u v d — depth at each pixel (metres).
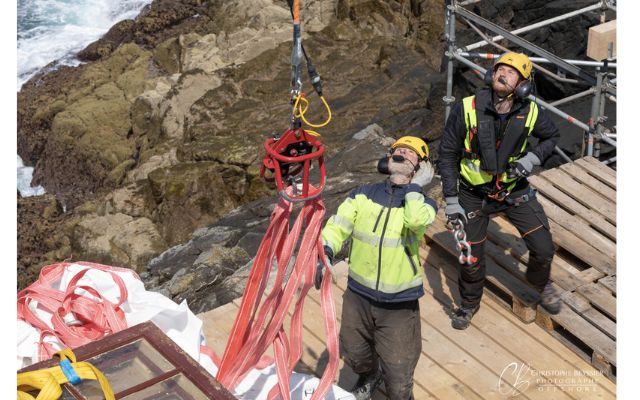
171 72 21.86
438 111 13.69
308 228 4.02
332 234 4.45
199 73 18.45
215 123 16.22
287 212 3.89
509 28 14.77
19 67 24.97
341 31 19.42
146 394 3.26
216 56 21.06
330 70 17.80
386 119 14.86
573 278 5.88
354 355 4.73
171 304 4.75
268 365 4.69
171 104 18.25
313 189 3.96
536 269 5.51
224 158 14.20
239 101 17.14
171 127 18.08
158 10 25.62
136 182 15.10
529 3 14.44
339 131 14.77
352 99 15.85
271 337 4.12
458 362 5.38
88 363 3.35
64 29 27.03
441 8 19.88
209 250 8.57
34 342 4.36
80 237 14.12
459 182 5.47
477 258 5.43
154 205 14.36
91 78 22.55
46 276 4.93
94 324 4.45
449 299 5.96
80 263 4.99
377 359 4.96
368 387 4.96
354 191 4.57
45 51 25.75
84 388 3.29
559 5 13.70
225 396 3.24
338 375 5.36
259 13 21.88
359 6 20.27
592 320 5.46
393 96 15.80
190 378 3.34
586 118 10.80
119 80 21.34
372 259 4.43
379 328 4.58
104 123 19.70
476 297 5.57
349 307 4.62
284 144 3.74
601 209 6.56
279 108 16.42
